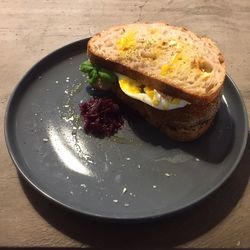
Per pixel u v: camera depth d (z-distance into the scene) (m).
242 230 0.27
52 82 0.35
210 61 0.32
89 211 0.26
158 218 0.25
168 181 0.28
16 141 0.30
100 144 0.31
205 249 0.26
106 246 0.26
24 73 0.37
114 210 0.26
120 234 0.26
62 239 0.26
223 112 0.32
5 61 0.39
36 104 0.33
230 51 0.40
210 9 0.45
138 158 0.30
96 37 0.35
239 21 0.43
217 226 0.27
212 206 0.28
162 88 0.31
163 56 0.32
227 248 0.26
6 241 0.26
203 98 0.29
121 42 0.34
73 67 0.36
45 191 0.27
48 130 0.31
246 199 0.28
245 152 0.30
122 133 0.31
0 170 0.30
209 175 0.28
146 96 0.31
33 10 0.44
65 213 0.27
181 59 0.32
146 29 0.36
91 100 0.33
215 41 0.41
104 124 0.32
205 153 0.30
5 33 0.42
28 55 0.39
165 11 0.44
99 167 0.29
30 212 0.27
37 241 0.26
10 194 0.28
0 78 0.37
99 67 0.34
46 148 0.30
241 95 0.32
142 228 0.27
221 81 0.31
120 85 0.32
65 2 0.45
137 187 0.28
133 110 0.33
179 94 0.30
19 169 0.28
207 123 0.31
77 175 0.28
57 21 0.43
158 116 0.31
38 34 0.42
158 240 0.26
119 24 0.43
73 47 0.37
